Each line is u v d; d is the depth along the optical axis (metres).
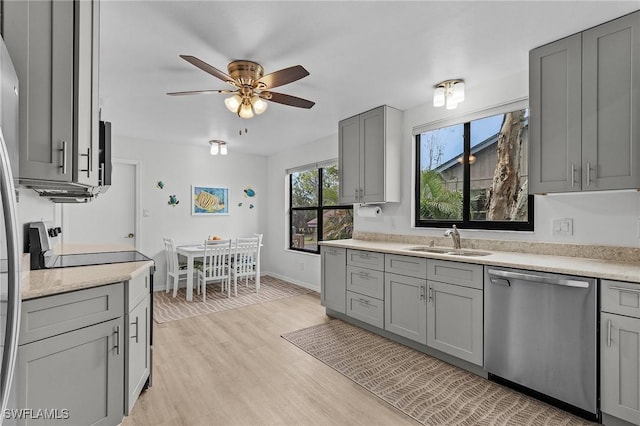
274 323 3.37
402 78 2.66
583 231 2.25
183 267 4.59
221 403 1.95
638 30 1.77
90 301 1.48
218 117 3.63
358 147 3.57
